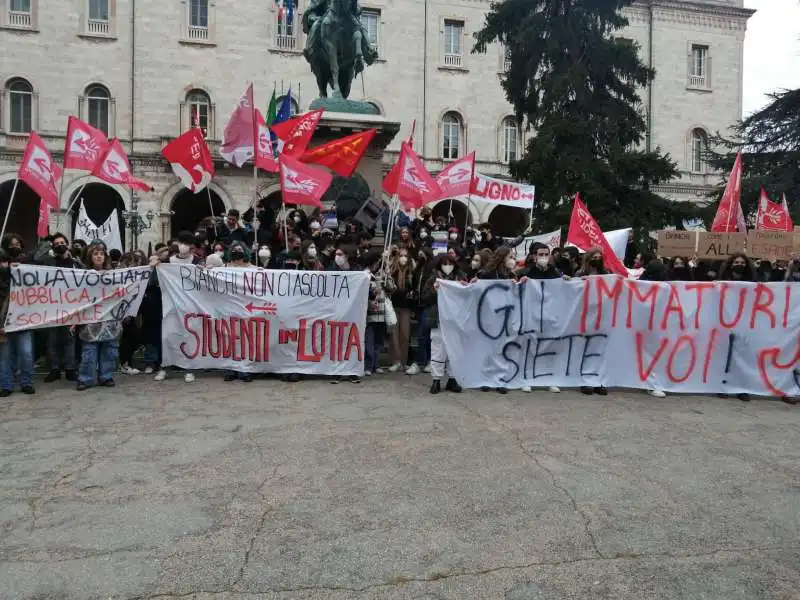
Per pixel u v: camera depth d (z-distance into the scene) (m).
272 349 9.83
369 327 10.55
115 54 37.66
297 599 3.80
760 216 15.80
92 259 9.73
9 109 36.53
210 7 38.72
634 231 23.70
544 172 24.41
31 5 36.56
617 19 26.11
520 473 5.84
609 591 3.93
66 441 6.66
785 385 9.38
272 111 25.16
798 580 4.11
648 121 45.16
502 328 9.40
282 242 13.54
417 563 4.23
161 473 5.76
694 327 9.49
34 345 10.20
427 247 11.69
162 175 37.56
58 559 4.23
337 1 16.06
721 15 46.09
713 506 5.21
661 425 7.60
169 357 9.84
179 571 4.09
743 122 33.09
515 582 4.01
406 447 6.52
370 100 41.06
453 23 42.38
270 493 5.33
